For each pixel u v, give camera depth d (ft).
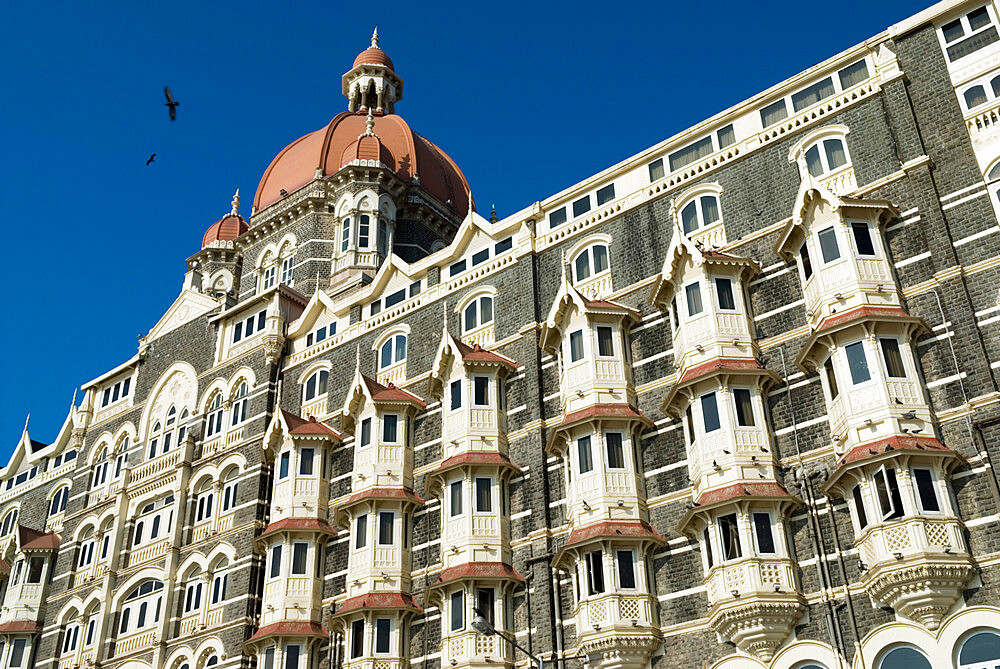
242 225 236.84
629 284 129.39
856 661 93.15
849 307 104.17
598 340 123.95
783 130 123.85
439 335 147.23
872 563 93.15
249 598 144.05
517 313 138.41
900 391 98.43
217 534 155.94
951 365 98.89
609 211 136.05
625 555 110.32
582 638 107.55
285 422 151.12
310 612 137.18
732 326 113.91
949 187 106.83
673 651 105.19
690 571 107.76
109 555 167.43
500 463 126.11
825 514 100.68
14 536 196.85
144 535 168.45
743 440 106.83
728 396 109.09
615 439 117.19
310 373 162.09
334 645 132.77
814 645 96.07
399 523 133.49
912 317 100.37
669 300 122.11
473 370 133.80
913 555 89.76
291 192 216.13
